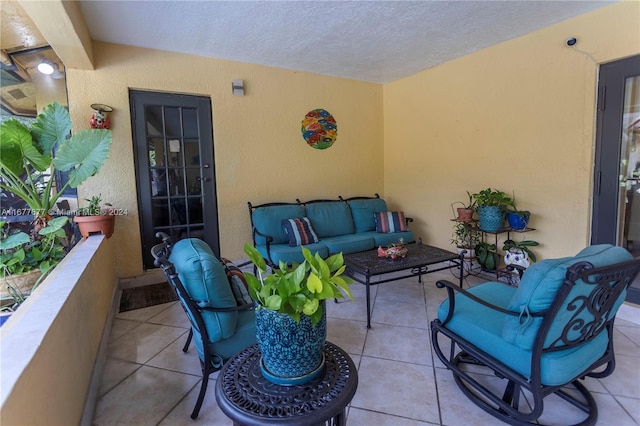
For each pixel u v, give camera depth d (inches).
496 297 76.0
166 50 132.3
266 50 134.7
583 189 111.9
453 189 156.3
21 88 125.3
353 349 86.5
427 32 119.3
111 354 85.4
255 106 152.9
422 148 169.9
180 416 63.8
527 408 64.6
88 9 96.4
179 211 141.6
